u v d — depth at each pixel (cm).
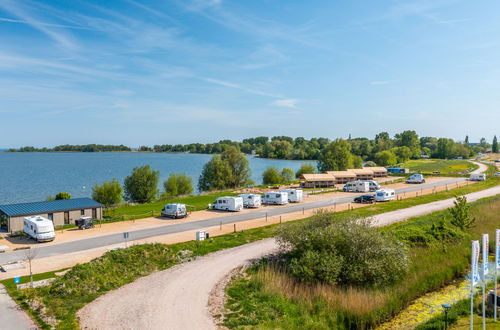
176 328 1781
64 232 4181
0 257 3173
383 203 5859
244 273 2681
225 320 1881
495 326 1856
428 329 1917
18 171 18762
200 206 6000
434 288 2625
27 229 3947
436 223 3928
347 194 7262
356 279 2436
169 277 2591
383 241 2605
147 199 7562
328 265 2419
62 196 6134
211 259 3025
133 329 1773
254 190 8194
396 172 11319
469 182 8531
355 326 2045
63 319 1891
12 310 2016
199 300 2156
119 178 14712
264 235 3822
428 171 12331
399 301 2306
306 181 8438
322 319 2005
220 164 9262
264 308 2053
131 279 2594
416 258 2959
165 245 3291
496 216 4350
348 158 11825
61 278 2484
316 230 2764
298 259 2703
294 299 2230
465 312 2095
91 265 2661
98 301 2162
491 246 3397
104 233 4100
